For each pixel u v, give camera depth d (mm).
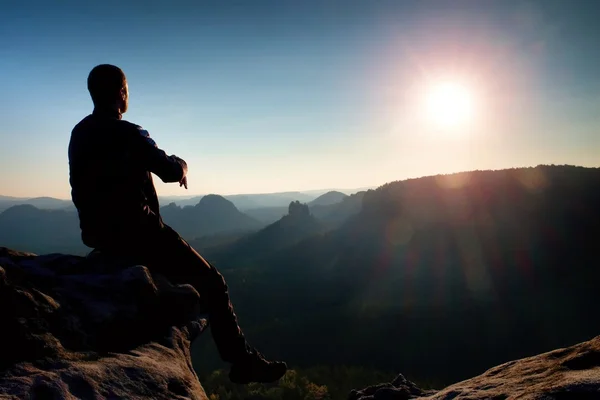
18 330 2287
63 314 2684
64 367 2260
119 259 3643
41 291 2779
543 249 89500
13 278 2672
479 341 63281
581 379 2275
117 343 2896
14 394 1910
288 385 36094
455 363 58281
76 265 3557
